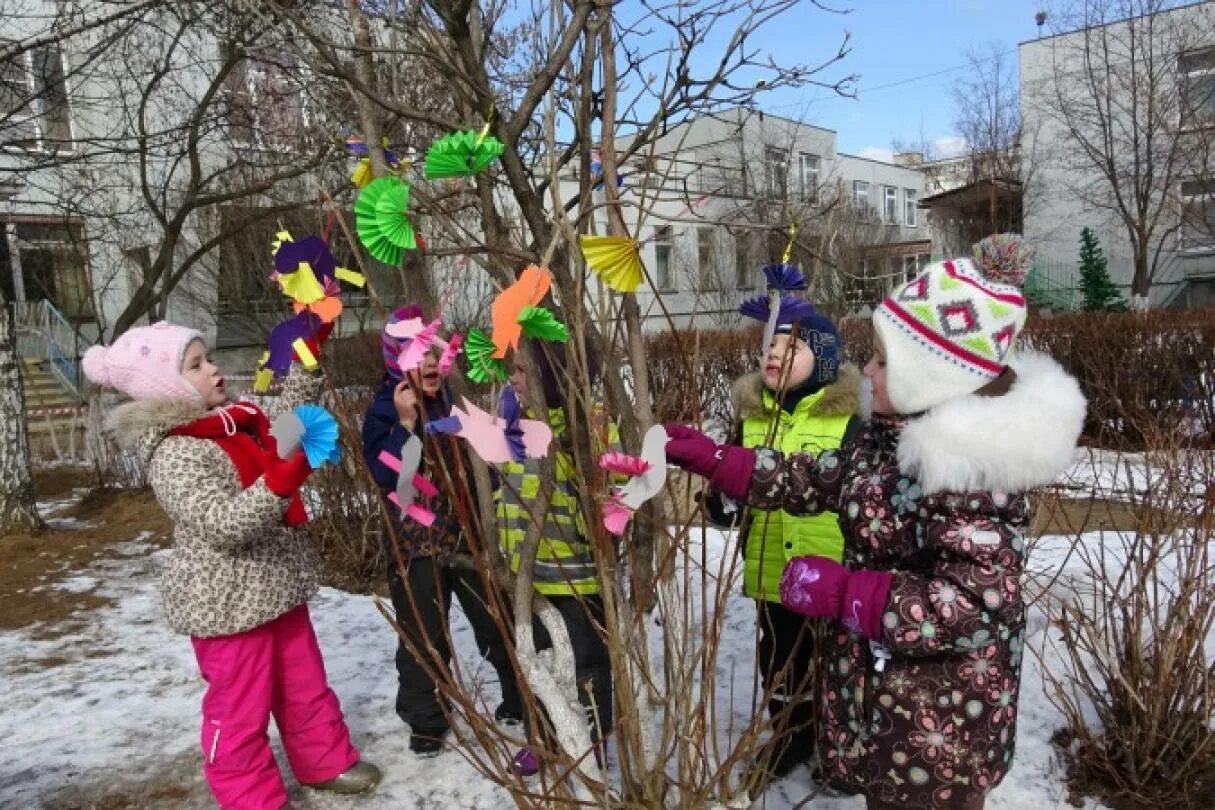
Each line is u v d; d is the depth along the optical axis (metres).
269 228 9.59
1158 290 21.50
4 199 8.91
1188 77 18.11
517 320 1.22
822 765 1.79
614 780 2.18
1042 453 1.47
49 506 7.08
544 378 1.85
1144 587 2.37
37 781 2.60
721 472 1.74
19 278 13.30
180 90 8.57
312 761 2.41
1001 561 1.47
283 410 2.45
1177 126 18.66
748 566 2.33
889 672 1.58
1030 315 9.70
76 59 9.29
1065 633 2.46
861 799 2.21
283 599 2.20
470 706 1.49
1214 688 2.28
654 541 1.61
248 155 7.95
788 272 1.68
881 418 1.78
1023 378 1.60
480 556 1.46
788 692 2.16
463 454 1.99
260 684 2.21
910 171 28.41
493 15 1.76
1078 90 20.55
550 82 1.43
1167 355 6.74
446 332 1.61
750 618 3.46
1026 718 2.63
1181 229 20.89
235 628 2.12
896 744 1.58
